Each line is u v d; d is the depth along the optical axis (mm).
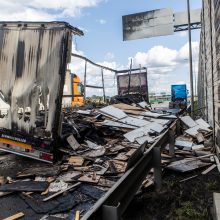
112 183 5961
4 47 7871
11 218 4363
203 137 10625
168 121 12562
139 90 25812
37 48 7395
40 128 7266
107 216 2684
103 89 22625
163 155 8102
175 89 35969
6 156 8531
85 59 18250
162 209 4652
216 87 7703
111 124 11000
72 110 14359
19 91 7598
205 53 12695
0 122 7926
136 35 29641
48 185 5785
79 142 9016
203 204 4762
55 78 7109
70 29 7203
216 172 6586
